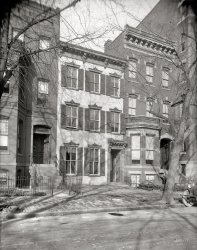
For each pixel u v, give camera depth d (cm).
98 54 2928
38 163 2639
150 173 2964
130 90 3170
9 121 2205
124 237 889
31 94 2330
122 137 3072
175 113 3306
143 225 1091
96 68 2966
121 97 3114
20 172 2395
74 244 804
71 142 2739
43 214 1283
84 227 1045
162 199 1731
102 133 2953
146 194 2089
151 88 3259
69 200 1670
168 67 3375
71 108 2795
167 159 3269
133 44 3212
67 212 1338
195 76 1947
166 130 3203
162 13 2666
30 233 944
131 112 3172
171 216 1326
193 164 3034
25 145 2489
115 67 3100
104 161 2939
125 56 3155
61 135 2697
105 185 2798
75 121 2814
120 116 3081
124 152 3045
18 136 2333
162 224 1116
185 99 1789
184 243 822
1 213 1252
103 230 993
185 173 3100
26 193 1888
